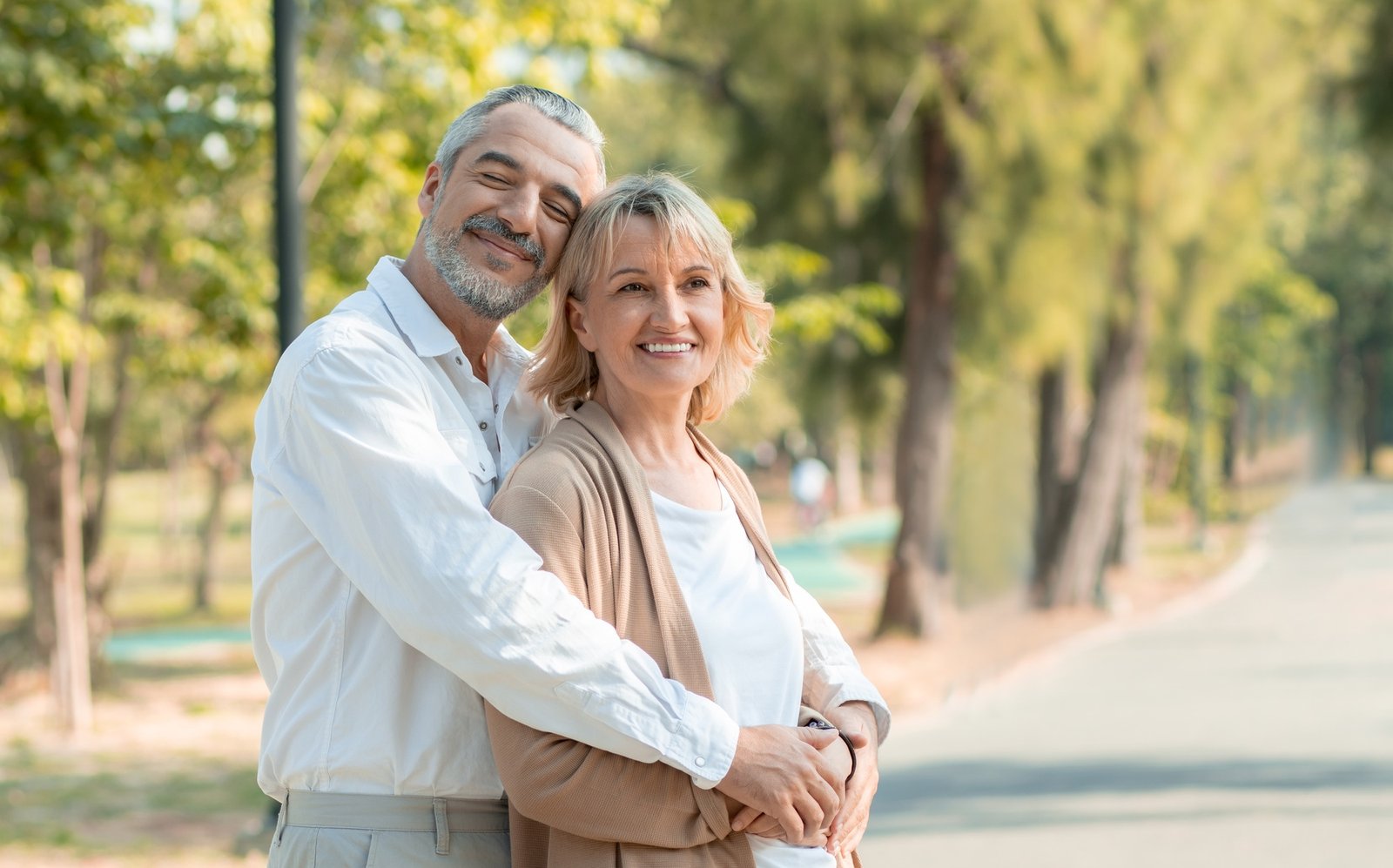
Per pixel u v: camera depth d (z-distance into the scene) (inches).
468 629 114.5
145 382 799.1
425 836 125.3
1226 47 815.7
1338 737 530.9
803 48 704.4
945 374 818.8
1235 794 438.6
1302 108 890.7
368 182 537.0
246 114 466.0
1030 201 734.5
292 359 124.6
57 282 493.4
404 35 501.7
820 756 123.8
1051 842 384.5
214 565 1187.3
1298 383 2711.6
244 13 468.8
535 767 117.8
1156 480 2218.3
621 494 127.0
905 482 833.5
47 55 383.2
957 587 1022.4
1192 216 821.9
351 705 124.9
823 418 920.3
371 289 132.9
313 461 121.9
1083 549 1027.9
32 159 402.9
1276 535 1745.8
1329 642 825.5
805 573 1443.2
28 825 400.8
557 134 134.1
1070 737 560.4
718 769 119.3
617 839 119.8
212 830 397.7
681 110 834.8
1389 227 1266.0
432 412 125.9
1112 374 1019.9
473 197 131.4
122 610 1188.5
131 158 452.1
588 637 116.0
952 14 692.7
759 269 640.4
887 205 801.6
